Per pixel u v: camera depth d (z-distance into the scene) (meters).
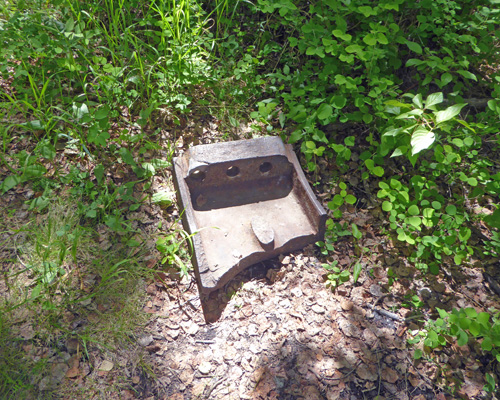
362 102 1.40
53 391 1.02
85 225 1.28
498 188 1.30
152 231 1.31
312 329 1.20
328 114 1.34
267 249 1.29
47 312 1.12
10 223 1.25
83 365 1.07
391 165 1.57
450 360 1.18
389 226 1.44
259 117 1.52
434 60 1.46
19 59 1.42
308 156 1.41
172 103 1.56
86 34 1.43
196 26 1.66
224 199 1.39
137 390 1.05
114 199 1.31
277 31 1.82
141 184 1.40
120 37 1.55
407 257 1.37
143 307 1.18
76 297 1.16
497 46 1.88
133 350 1.11
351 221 1.43
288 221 1.36
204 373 1.10
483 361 1.19
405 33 1.69
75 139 1.38
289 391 1.09
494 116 1.49
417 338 1.20
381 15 1.57
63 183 1.34
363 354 1.17
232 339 1.17
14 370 1.03
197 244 1.22
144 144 1.46
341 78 1.36
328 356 1.15
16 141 1.40
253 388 1.09
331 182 1.51
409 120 1.29
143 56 1.63
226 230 1.31
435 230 1.40
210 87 1.64
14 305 1.12
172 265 1.26
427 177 1.54
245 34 1.79
